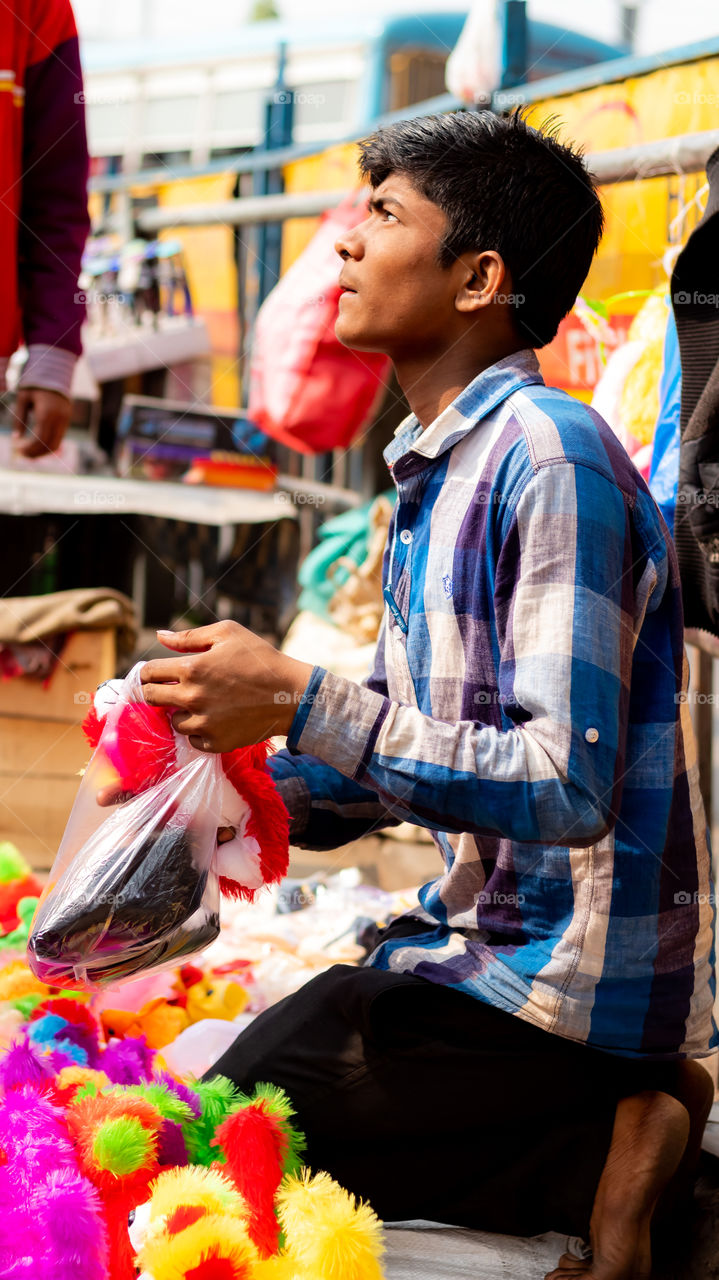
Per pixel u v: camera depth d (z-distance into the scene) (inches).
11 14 97.3
